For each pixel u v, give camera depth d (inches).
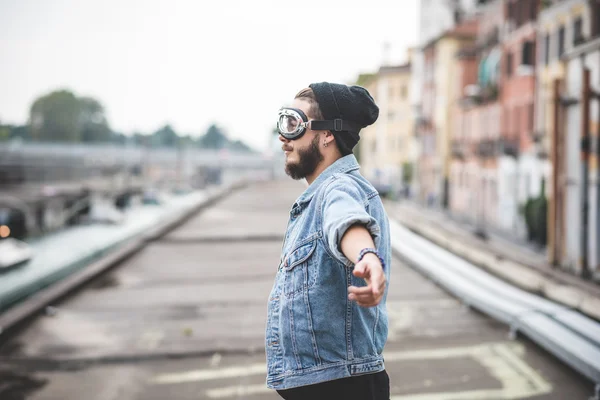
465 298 251.6
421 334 208.4
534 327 191.5
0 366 184.1
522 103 1109.1
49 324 233.0
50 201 2018.9
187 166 4453.7
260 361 185.0
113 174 3690.9
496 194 1264.8
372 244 45.6
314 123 57.0
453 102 1673.2
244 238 493.7
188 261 386.0
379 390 58.3
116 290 297.3
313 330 54.4
